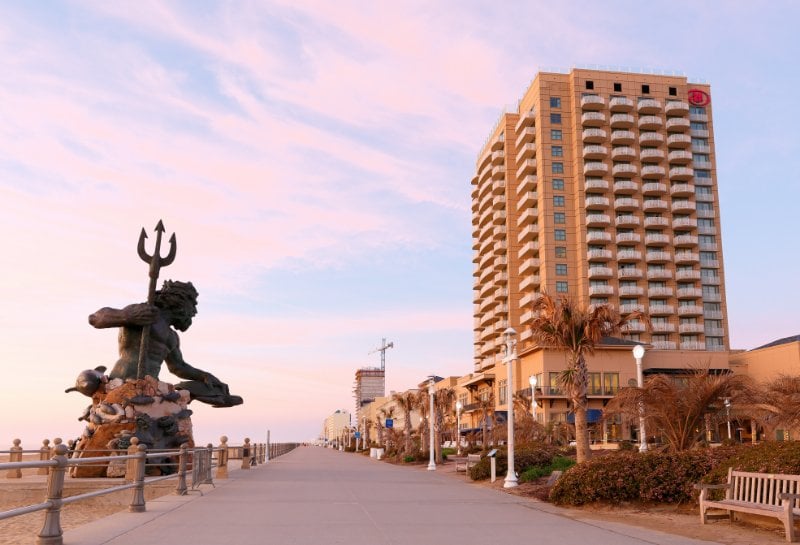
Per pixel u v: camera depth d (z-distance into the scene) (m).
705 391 18.08
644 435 20.47
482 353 107.00
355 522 11.59
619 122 96.50
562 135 96.31
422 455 45.75
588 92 97.50
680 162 98.31
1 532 14.01
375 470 32.72
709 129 102.38
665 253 93.38
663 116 99.38
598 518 12.52
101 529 10.48
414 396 53.59
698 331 91.50
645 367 71.06
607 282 92.31
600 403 69.62
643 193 96.19
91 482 19.83
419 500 15.93
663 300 93.31
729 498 11.72
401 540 9.57
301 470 31.98
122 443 23.23
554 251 92.31
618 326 22.50
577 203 93.56
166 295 28.14
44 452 23.92
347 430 121.19
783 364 68.31
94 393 25.58
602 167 93.50
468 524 11.45
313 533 10.20
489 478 23.86
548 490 17.16
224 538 9.63
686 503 13.88
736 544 9.40
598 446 45.06
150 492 19.91
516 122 105.50
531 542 9.48
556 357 70.62
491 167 107.81
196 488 18.25
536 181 96.81
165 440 25.69
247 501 15.38
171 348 28.25
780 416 18.31
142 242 28.31
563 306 22.98
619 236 92.81
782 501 10.46
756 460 11.91
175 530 10.45
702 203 99.56
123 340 27.17
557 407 70.06
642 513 13.16
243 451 33.22
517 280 99.56
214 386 29.38
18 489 20.03
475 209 120.81
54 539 8.70
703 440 19.08
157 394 25.89
